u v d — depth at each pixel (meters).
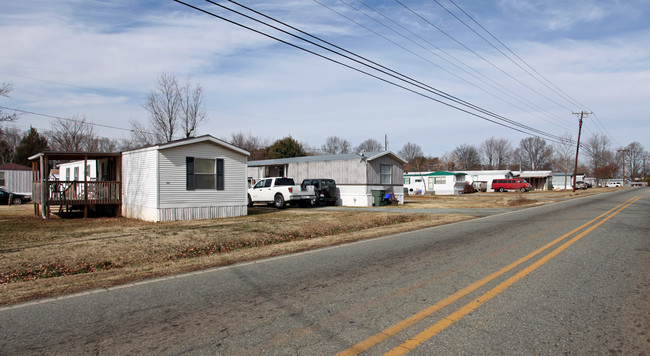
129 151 17.69
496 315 4.66
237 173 18.23
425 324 4.39
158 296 5.64
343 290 5.79
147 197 16.31
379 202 25.58
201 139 16.81
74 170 25.00
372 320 4.53
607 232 11.63
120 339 4.08
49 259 8.33
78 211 21.50
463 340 3.96
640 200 28.94
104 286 6.21
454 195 44.25
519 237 10.85
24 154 53.38
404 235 11.72
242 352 3.73
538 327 4.29
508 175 58.78
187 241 10.59
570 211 19.70
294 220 15.77
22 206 26.23
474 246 9.49
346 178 26.45
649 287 5.81
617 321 4.46
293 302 5.25
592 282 6.08
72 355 3.71
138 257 8.92
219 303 5.26
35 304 5.31
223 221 15.55
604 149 103.06
